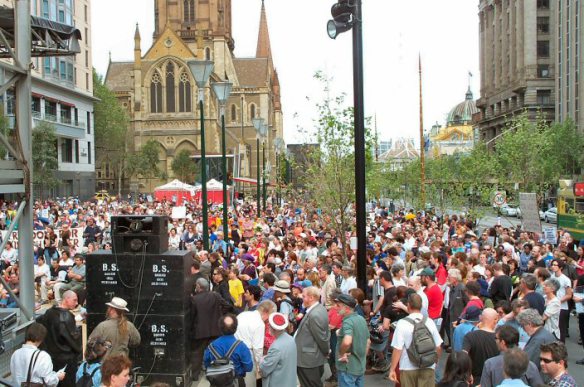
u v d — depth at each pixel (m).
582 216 26.70
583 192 29.59
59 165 66.06
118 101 101.12
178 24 116.31
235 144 107.69
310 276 12.59
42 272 17.14
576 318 18.28
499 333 7.33
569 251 19.66
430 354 8.20
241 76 127.56
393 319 10.99
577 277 15.41
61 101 65.38
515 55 95.62
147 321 10.48
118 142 89.62
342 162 23.11
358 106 10.56
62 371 7.91
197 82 19.41
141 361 10.47
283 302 11.27
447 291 13.69
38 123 55.47
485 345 8.20
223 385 8.11
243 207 49.50
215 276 13.07
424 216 37.41
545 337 8.21
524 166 47.16
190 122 99.31
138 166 90.38
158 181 99.31
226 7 129.25
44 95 61.03
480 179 45.47
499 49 104.19
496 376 7.16
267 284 12.59
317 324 9.23
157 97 99.94
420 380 8.36
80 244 25.45
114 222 10.62
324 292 13.03
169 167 98.81
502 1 100.50
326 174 23.73
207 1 115.75
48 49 11.12
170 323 10.46
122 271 10.52
